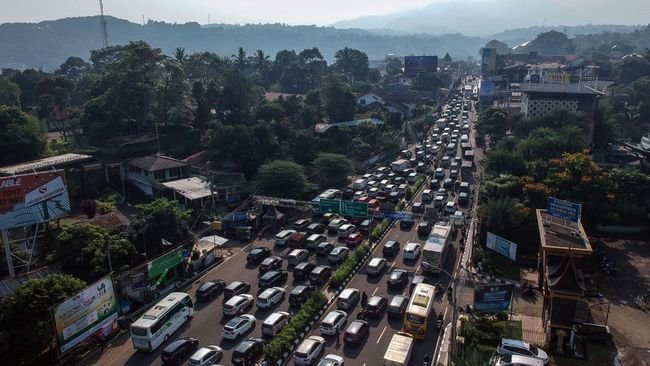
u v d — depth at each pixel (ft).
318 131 374.84
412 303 147.33
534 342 140.67
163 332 145.89
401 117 509.35
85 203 241.35
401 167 334.65
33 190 170.91
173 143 346.95
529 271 190.70
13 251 182.09
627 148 336.08
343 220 241.96
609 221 228.02
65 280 144.87
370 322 153.28
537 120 331.77
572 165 219.41
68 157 263.29
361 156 362.53
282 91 602.03
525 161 257.96
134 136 331.16
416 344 141.28
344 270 183.21
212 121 370.32
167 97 360.07
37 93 419.33
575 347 139.33
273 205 244.83
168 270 181.16
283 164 270.67
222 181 275.39
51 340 136.15
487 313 152.35
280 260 197.67
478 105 596.29
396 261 200.34
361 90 572.92
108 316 150.82
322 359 127.24
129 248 184.34
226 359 135.95
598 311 161.99
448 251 204.64
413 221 246.06
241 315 155.43
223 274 194.39
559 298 135.64
